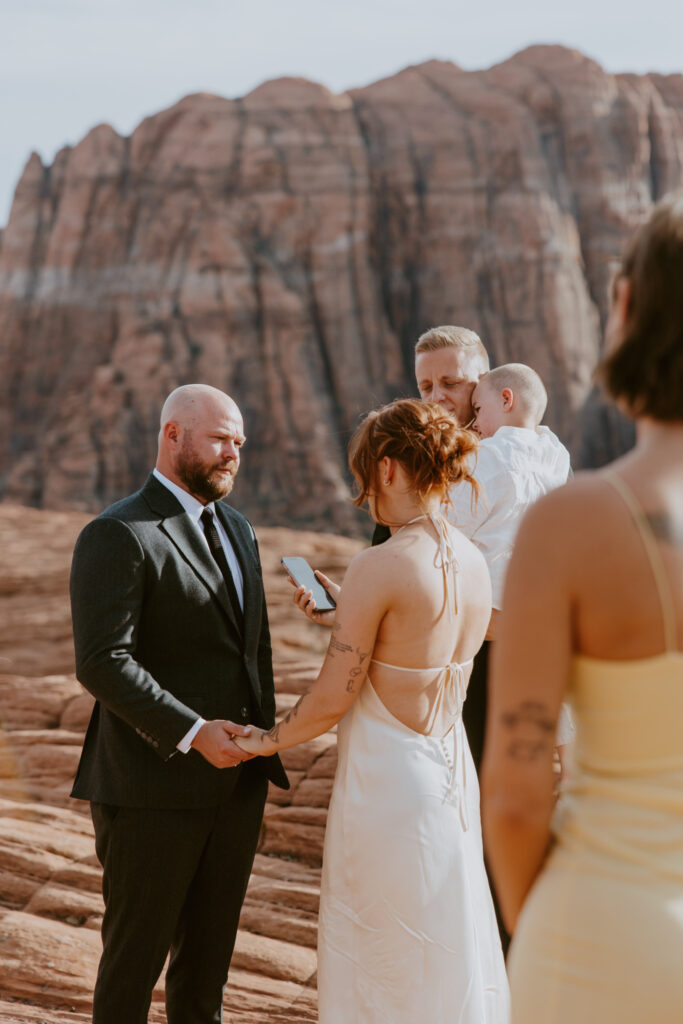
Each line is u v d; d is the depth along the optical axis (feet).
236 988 12.34
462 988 8.50
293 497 215.51
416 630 8.59
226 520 10.99
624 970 4.46
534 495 10.84
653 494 4.66
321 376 223.51
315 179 233.14
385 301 233.35
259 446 219.61
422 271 233.76
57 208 244.63
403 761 8.58
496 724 4.75
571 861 4.72
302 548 72.90
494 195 233.55
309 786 17.58
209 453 10.30
